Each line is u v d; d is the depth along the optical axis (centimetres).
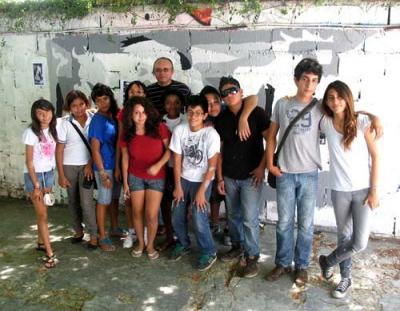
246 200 358
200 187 361
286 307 327
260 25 436
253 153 353
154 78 480
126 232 447
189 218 482
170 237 416
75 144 397
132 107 361
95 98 386
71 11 488
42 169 372
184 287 355
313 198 339
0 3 519
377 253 409
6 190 570
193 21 454
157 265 389
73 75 508
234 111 352
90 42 493
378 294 343
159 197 383
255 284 357
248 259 369
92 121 387
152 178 377
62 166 399
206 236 376
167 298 341
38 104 358
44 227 386
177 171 369
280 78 441
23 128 544
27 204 548
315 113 320
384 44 410
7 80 537
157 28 467
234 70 452
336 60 423
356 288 351
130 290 352
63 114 523
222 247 420
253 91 452
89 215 409
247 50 445
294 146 327
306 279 355
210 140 354
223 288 353
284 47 434
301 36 427
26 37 517
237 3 437
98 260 399
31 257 408
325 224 455
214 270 379
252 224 361
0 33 527
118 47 484
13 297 344
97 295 345
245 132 340
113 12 477
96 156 387
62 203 546
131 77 488
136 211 389
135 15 471
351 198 314
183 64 466
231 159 355
